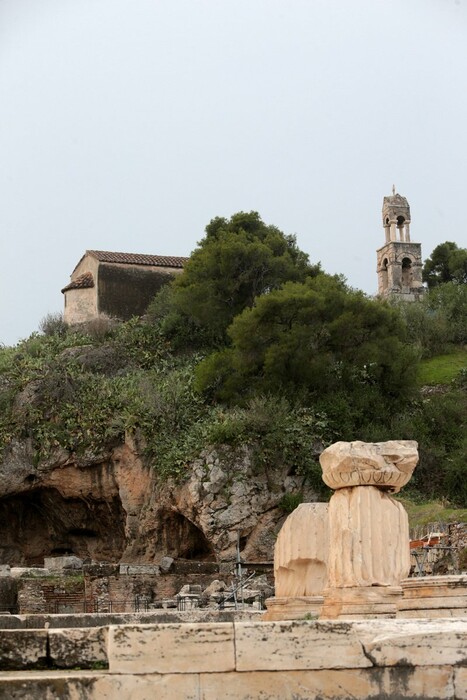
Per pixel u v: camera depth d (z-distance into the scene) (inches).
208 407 2146.9
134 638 402.6
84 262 2861.7
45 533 2349.9
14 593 1157.1
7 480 2201.0
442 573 1350.9
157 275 2802.7
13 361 2393.0
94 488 2181.3
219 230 2637.8
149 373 2335.1
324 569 669.3
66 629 466.0
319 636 405.1
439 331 2755.9
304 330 2089.1
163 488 2017.7
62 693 398.3
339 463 596.7
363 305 2166.6
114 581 1649.9
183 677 400.2
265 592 1558.8
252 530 1921.8
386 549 587.5
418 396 2273.6
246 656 402.0
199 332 2464.3
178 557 2044.8
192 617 773.9
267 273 2448.3
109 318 2655.0
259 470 1953.7
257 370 2146.9
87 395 2251.5
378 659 402.9
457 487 2050.9
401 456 601.9
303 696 401.4
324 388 2143.2
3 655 457.7
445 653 403.9
